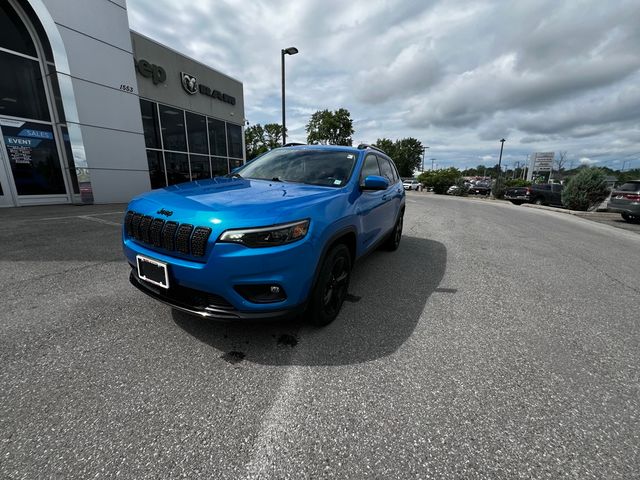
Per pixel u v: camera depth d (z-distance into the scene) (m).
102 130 9.52
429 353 2.24
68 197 9.66
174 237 1.99
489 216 11.79
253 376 1.91
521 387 1.91
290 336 2.37
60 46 8.34
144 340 2.25
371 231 3.45
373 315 2.81
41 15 8.01
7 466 1.28
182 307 2.04
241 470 1.31
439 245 5.89
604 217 14.02
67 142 9.41
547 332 2.64
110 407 1.63
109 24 9.40
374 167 3.82
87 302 2.82
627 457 1.44
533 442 1.50
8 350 2.09
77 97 8.83
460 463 1.38
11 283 3.21
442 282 3.78
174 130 13.30
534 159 49.59
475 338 2.48
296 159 3.50
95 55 9.12
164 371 1.93
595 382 1.99
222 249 1.85
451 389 1.87
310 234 2.09
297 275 2.03
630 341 2.53
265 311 2.00
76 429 1.48
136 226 2.26
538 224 10.10
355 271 4.07
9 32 8.12
